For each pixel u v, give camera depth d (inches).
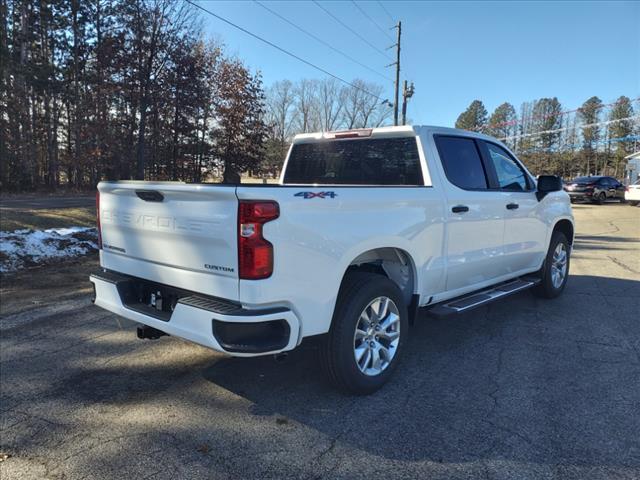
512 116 3592.5
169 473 103.3
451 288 174.9
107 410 131.9
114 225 150.4
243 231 111.5
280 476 102.3
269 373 155.6
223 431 120.6
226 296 116.7
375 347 142.4
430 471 104.0
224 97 1208.8
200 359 167.8
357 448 112.7
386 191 143.3
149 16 1034.7
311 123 2571.4
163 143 1209.4
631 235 514.6
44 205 666.2
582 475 102.1
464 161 182.9
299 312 120.2
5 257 315.6
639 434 118.0
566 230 257.8
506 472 103.3
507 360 165.9
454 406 133.0
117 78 1073.5
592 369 157.8
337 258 127.2
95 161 1152.8
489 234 188.7
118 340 186.7
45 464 107.0
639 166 1980.8
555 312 223.3
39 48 1142.3
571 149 3174.2
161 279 134.0
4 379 151.9
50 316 216.1
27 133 1121.4
